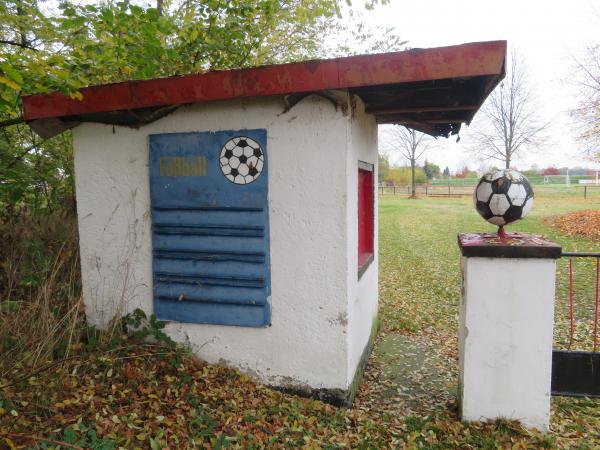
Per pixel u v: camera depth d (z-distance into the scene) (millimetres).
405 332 5805
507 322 3219
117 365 3527
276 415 3246
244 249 3631
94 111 3443
